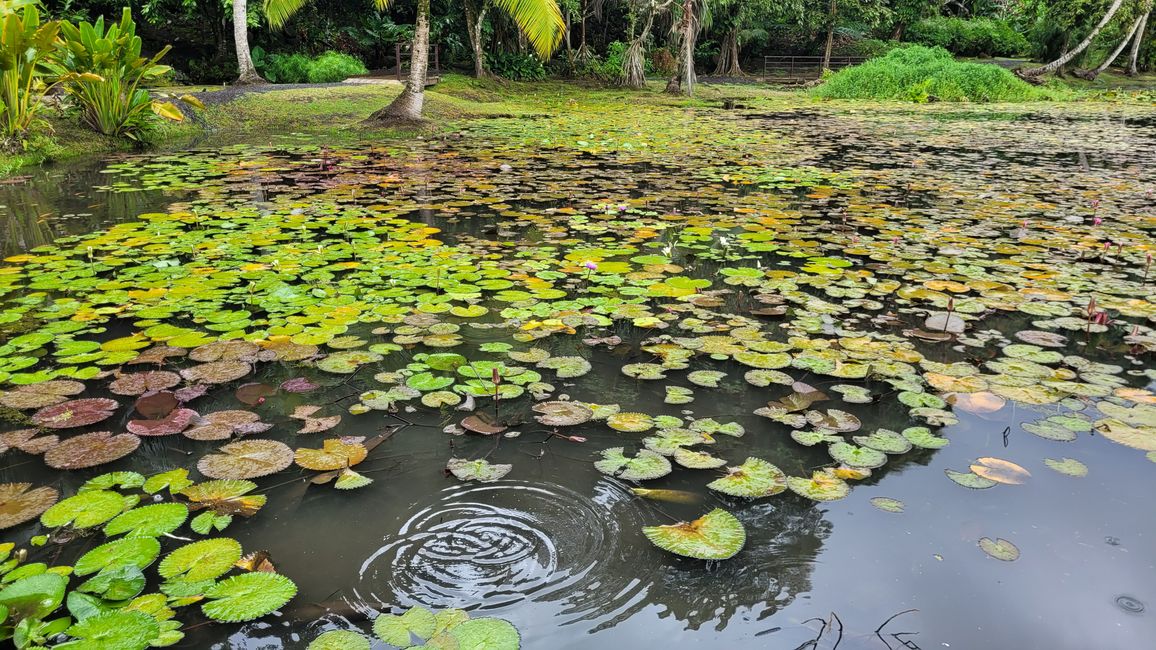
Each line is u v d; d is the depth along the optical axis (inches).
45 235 161.8
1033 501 67.4
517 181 238.1
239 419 79.9
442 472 71.6
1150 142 366.6
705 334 106.3
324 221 174.2
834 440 77.0
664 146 339.3
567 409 82.9
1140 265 142.9
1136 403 84.9
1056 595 55.9
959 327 109.7
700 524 62.6
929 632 51.9
